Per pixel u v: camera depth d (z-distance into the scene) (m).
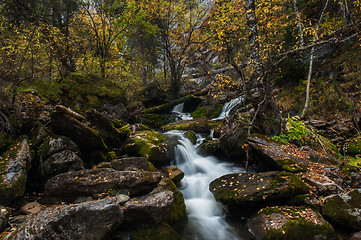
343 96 7.15
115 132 6.41
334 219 3.17
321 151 5.46
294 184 3.65
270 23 6.85
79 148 4.96
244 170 5.95
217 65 17.81
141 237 3.09
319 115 7.40
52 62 8.16
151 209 3.23
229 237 3.48
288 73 9.91
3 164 3.74
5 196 3.32
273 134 6.30
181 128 8.79
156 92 15.45
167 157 6.02
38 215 2.63
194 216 4.17
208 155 6.97
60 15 10.18
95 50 11.80
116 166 4.46
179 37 16.33
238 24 6.96
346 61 8.09
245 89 6.87
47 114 5.70
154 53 18.30
